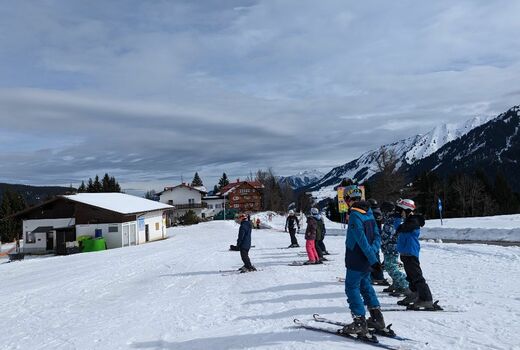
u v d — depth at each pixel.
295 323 6.66
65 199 44.22
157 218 50.72
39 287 13.36
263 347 5.63
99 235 42.59
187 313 8.15
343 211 29.36
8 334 7.73
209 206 109.50
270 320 7.06
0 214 81.75
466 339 5.54
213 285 11.34
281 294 9.15
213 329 6.83
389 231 8.55
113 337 6.84
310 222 13.64
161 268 16.17
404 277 8.42
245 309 8.06
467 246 16.36
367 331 5.78
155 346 6.18
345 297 8.43
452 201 66.06
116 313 8.71
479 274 10.24
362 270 5.84
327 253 16.17
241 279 11.85
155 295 10.52
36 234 44.62
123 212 42.19
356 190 6.19
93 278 14.54
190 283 12.04
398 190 54.81
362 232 5.81
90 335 7.10
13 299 11.45
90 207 42.97
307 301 8.28
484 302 7.42
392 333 5.74
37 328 7.99
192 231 56.12
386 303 7.85
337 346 5.49
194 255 20.34
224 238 35.56
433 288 8.84
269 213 82.62
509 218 35.31
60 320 8.54
